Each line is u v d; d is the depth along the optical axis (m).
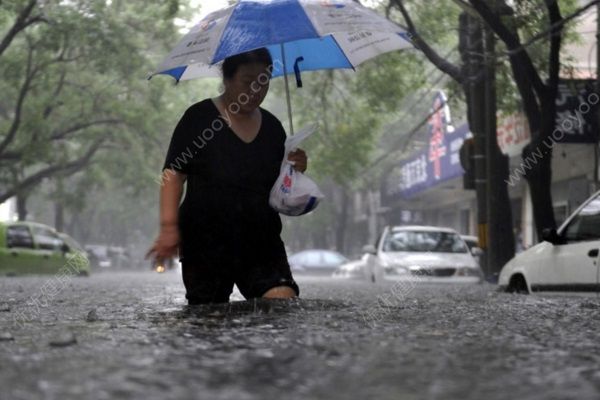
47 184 84.75
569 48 35.38
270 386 4.49
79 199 64.56
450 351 5.87
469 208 62.94
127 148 58.34
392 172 70.00
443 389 4.44
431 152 54.62
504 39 22.23
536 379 4.77
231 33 8.80
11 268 44.19
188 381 4.61
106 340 6.52
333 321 7.83
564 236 17.20
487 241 28.89
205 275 8.92
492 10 22.47
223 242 8.75
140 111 49.38
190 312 8.44
